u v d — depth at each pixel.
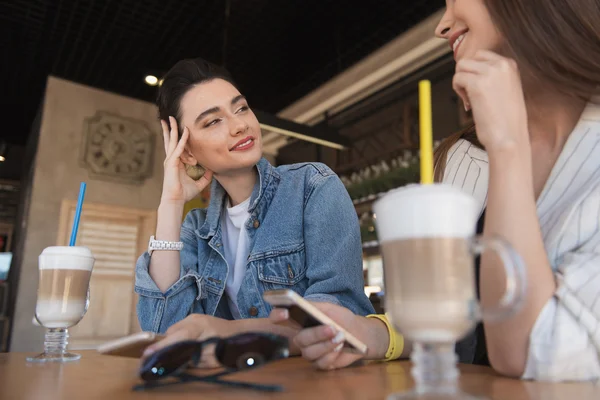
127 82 5.21
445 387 0.45
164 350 0.58
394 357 0.84
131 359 0.97
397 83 4.19
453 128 3.65
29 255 4.49
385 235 0.50
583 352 0.61
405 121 3.93
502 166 0.66
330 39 4.35
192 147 1.37
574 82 0.83
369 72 4.36
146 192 5.15
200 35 4.37
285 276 1.26
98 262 4.77
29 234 4.53
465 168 1.17
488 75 0.67
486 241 0.48
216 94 1.33
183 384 0.61
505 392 0.54
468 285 0.47
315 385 0.59
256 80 5.04
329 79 4.91
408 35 4.03
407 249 0.47
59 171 4.76
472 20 0.91
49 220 4.63
